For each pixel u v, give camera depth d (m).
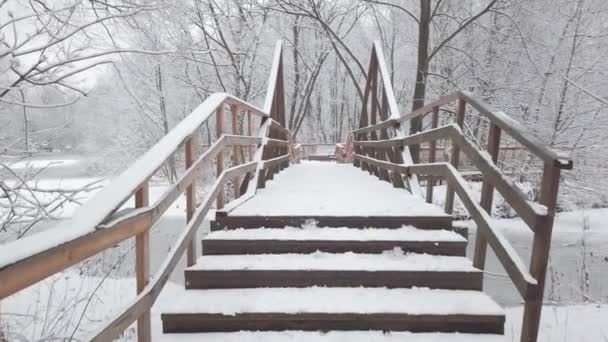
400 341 2.08
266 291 2.38
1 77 3.19
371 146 6.36
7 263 0.96
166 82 13.12
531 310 1.79
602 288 6.32
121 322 1.50
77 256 1.24
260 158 4.41
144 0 4.40
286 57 19.05
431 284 2.41
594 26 10.25
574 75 9.74
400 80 19.81
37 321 2.83
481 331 2.15
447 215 2.94
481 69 11.69
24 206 2.99
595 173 9.74
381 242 2.66
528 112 10.94
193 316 2.15
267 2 13.81
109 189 1.57
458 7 12.58
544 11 10.84
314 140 31.33
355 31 20.22
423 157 14.04
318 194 4.10
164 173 11.55
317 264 2.49
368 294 2.34
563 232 9.58
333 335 2.12
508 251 2.01
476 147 2.55
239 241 2.68
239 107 3.90
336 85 30.19
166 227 9.36
